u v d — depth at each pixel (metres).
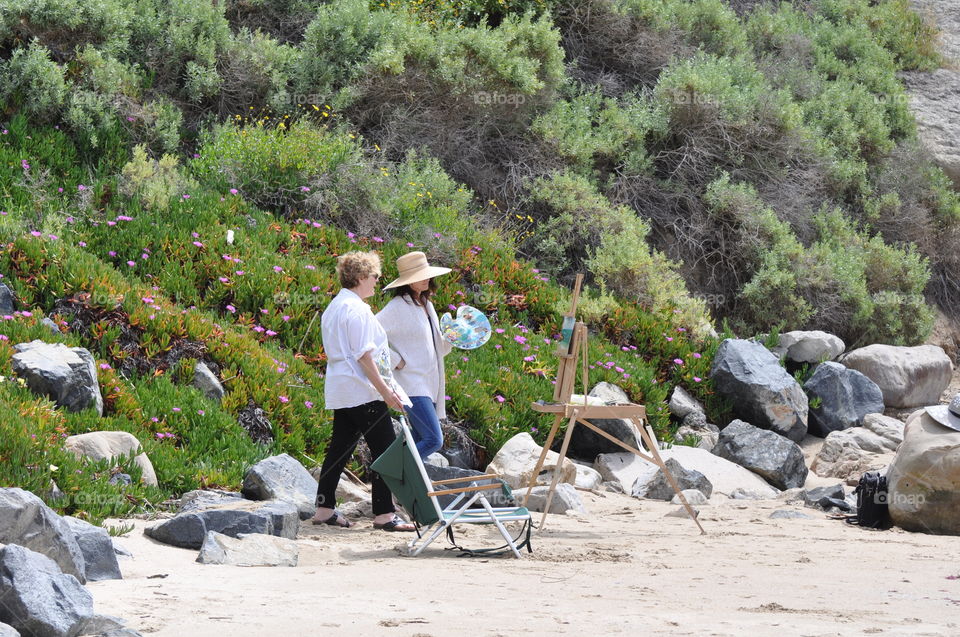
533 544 13.05
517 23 33.03
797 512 17.17
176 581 9.43
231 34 29.86
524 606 8.46
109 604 8.09
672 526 15.52
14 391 15.00
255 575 10.04
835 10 48.84
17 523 8.57
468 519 12.24
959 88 46.53
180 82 28.61
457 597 8.90
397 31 30.11
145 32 27.88
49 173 23.19
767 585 9.98
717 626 7.60
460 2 34.50
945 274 39.00
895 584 10.26
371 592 9.08
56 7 25.95
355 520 14.76
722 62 36.53
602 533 14.48
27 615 6.77
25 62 24.66
